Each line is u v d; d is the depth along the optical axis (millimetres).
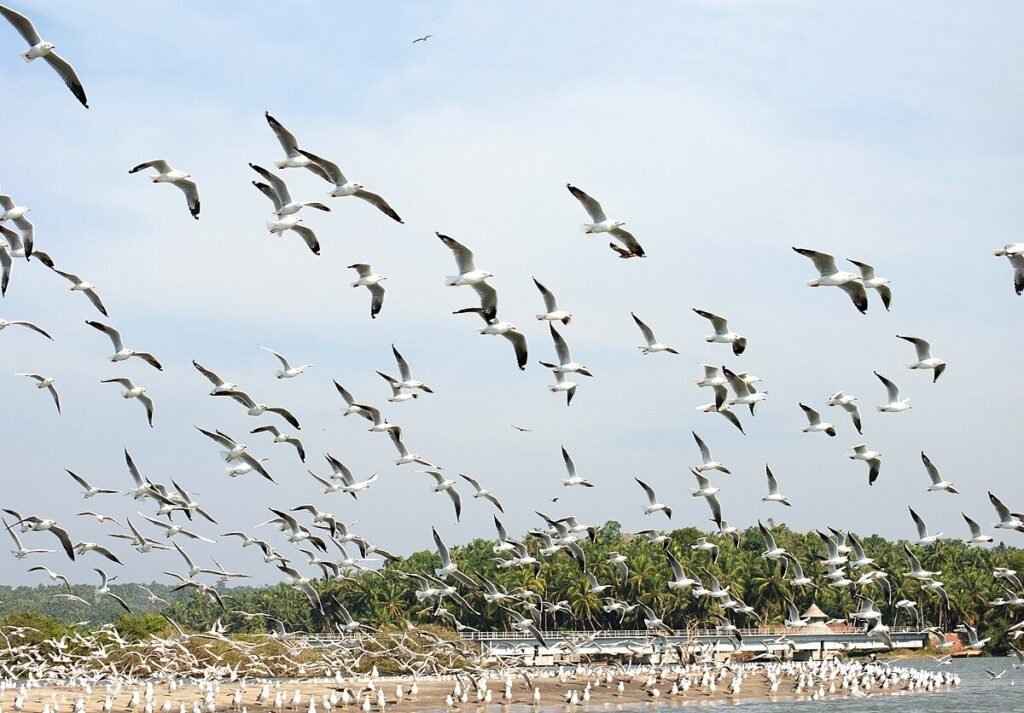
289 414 61062
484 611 164125
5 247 54938
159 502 67812
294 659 117375
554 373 60969
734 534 74812
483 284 50594
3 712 89250
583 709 106188
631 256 49406
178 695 103000
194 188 52344
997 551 189250
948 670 148000
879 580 84875
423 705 104375
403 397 63875
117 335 59594
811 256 51750
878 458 65250
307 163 48344
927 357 57875
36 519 63594
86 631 119875
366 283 56844
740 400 66750
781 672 127312
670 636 125688
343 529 73562
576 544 75688
